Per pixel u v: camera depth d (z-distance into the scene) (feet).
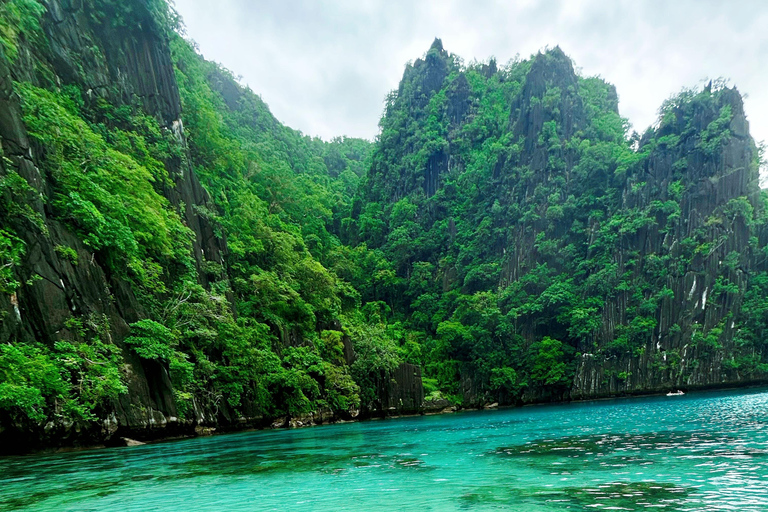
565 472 36.11
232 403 94.99
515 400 202.59
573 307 210.38
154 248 89.15
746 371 188.34
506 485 32.01
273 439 73.97
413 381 170.81
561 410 134.51
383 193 335.47
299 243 179.93
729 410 93.97
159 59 120.67
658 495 27.22
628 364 196.34
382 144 365.40
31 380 50.72
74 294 62.49
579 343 205.46
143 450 57.67
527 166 265.13
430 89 374.22
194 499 30.14
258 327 117.91
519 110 293.02
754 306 192.44
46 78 84.58
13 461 47.80
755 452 41.98
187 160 123.03
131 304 73.82
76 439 57.36
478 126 319.47
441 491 30.76
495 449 52.80
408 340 221.46
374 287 265.95
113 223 72.54
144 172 90.63
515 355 209.26
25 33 77.20
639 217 215.92
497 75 367.25
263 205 190.90
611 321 204.23
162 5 122.21
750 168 213.05
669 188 214.90
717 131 215.92
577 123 271.90
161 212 92.63
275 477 37.73
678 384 189.57
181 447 61.62
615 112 311.27
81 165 76.38
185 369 77.05
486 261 258.16
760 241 204.23
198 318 92.79
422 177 321.52
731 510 23.52
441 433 77.82
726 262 196.54
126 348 68.39
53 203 65.31
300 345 134.62
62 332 58.49
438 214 300.61
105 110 100.27
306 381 117.80
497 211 263.70
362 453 52.90
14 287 53.93
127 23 111.55
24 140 63.31
